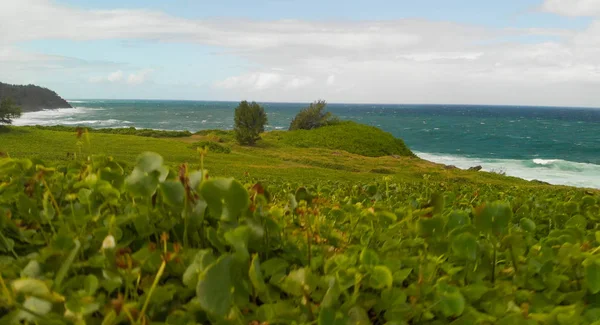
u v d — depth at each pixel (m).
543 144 107.31
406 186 5.23
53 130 71.44
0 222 1.59
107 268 1.27
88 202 1.83
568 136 127.62
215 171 36.38
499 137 123.06
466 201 3.81
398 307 1.30
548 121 198.62
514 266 1.67
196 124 149.75
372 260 1.33
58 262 1.36
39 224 1.76
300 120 84.69
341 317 1.03
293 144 71.19
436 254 1.81
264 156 58.75
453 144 106.50
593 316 1.27
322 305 1.14
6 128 62.91
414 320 1.30
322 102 85.88
